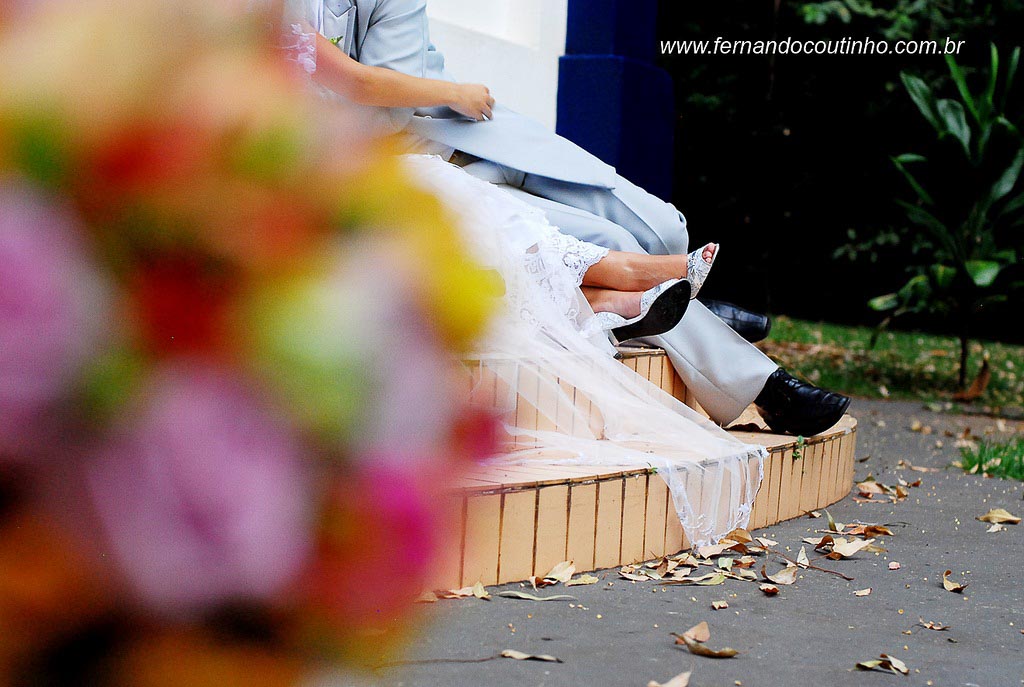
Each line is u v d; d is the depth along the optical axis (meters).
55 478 0.41
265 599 0.44
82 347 0.41
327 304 0.42
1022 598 2.78
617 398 3.06
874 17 12.66
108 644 0.43
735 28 13.10
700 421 3.41
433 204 0.45
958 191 7.93
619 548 2.83
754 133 13.41
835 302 14.61
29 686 0.43
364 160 0.45
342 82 3.16
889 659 2.12
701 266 3.18
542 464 2.78
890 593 2.75
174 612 0.43
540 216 3.14
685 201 13.97
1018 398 8.14
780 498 3.53
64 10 0.43
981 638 2.40
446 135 3.46
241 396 0.42
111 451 0.41
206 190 0.42
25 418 0.41
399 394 0.44
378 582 0.45
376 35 3.38
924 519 3.78
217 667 0.44
